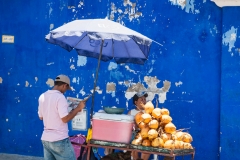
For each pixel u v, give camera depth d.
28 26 7.86
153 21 7.13
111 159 5.41
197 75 6.87
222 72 6.66
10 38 7.96
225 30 6.65
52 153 5.34
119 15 7.34
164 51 7.05
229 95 6.61
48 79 7.74
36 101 7.82
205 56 6.82
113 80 7.33
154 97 7.10
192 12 6.90
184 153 5.24
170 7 7.03
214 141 6.76
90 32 5.20
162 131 5.23
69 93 7.59
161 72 7.07
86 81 7.50
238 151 6.56
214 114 6.76
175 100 6.98
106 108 5.41
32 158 7.73
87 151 5.47
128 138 5.23
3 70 8.02
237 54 6.58
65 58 7.63
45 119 5.29
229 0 6.51
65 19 7.65
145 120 5.21
